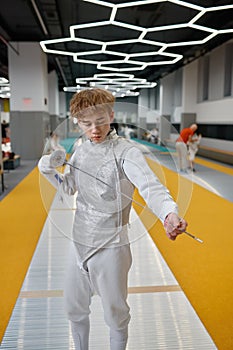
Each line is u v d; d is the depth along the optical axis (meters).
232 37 10.30
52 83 16.61
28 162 11.12
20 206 5.05
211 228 3.97
